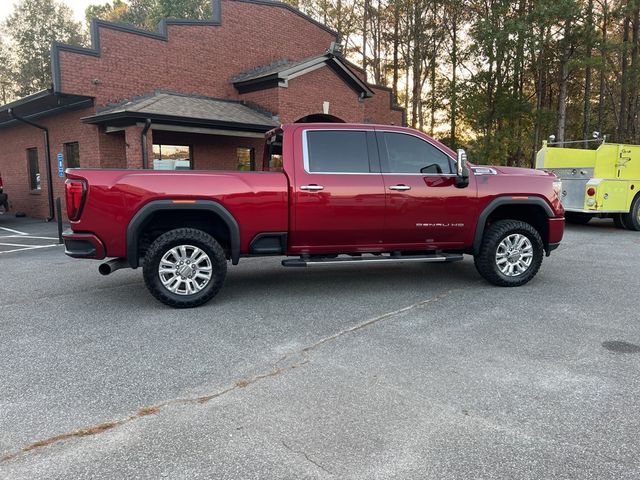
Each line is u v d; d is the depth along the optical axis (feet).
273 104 50.19
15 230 44.65
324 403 10.49
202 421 9.80
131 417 9.99
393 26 105.29
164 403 10.57
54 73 41.29
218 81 52.80
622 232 39.19
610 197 38.04
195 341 14.32
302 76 51.47
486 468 8.25
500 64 77.66
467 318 16.29
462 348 13.57
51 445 9.00
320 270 24.43
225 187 17.47
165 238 17.19
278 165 23.24
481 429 9.42
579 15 68.69
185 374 12.02
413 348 13.61
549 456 8.57
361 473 8.13
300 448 8.84
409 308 17.52
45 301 18.94
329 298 18.97
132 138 41.24
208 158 51.75
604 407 10.24
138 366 12.53
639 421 9.70
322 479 7.97
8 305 18.40
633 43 83.82
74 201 16.49
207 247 17.52
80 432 9.43
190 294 17.61
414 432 9.34
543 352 13.25
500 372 11.99
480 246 20.16
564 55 75.66
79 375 12.00
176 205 17.04
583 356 12.96
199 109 44.91
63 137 49.70
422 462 8.41
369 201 18.67
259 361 12.80
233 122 44.24
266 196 17.88
